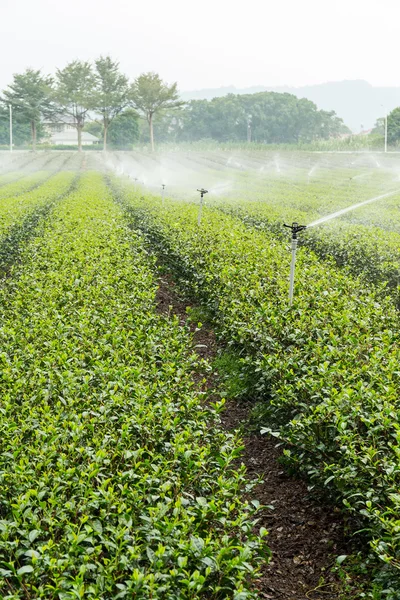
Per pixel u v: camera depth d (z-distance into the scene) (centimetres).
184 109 18000
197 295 1527
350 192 4581
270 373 865
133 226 2548
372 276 1586
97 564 482
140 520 545
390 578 575
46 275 1345
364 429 710
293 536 705
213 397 1062
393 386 759
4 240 1905
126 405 729
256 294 1179
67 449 634
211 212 2542
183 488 601
